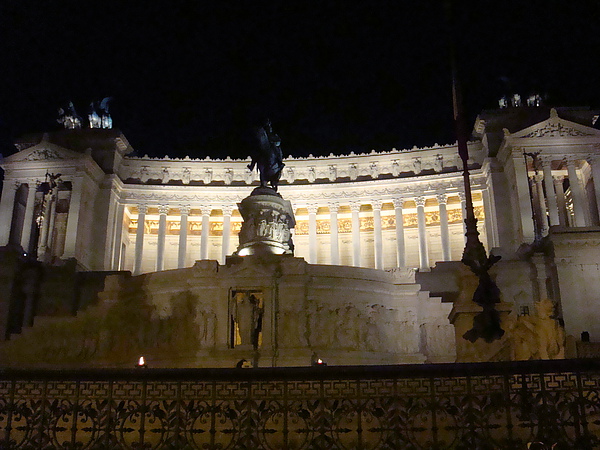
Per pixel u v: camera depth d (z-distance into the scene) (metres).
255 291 41.31
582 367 14.57
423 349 42.66
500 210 73.12
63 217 77.44
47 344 42.34
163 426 15.07
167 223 86.56
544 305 31.41
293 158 84.56
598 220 69.69
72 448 14.79
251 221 51.12
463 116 26.38
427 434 17.81
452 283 50.78
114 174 78.88
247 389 15.57
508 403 14.93
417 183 80.12
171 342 40.81
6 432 14.93
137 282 43.56
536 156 70.19
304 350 39.38
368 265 83.19
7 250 51.81
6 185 75.31
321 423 15.07
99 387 15.59
